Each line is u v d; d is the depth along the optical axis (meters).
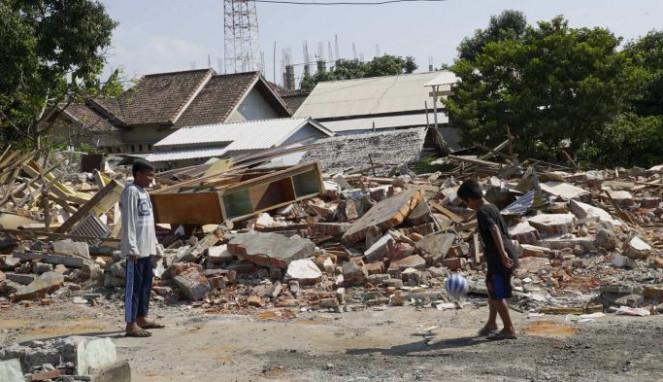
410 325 8.11
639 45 42.75
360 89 50.12
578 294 9.03
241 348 7.55
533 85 31.94
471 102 33.62
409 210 11.64
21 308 10.18
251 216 12.59
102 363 6.48
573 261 10.35
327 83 52.31
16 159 17.12
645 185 15.42
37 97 26.98
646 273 9.80
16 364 5.58
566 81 31.08
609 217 12.42
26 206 15.17
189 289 9.92
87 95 30.00
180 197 12.35
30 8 25.92
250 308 9.52
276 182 13.11
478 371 6.26
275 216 13.10
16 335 8.66
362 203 12.84
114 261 11.10
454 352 6.89
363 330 8.02
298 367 6.73
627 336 7.06
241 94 41.81
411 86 48.69
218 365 6.95
